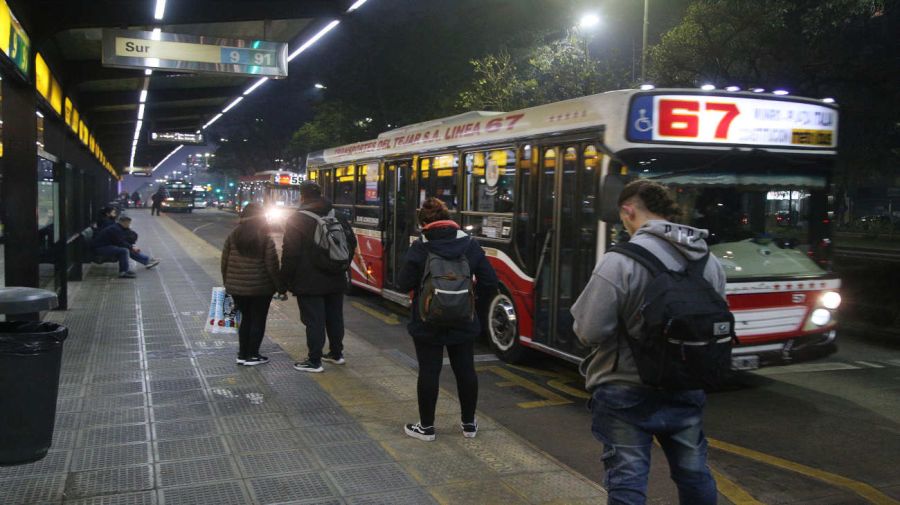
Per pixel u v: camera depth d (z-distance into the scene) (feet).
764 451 17.51
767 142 20.81
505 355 26.30
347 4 34.99
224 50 34.55
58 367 12.02
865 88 49.37
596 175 21.04
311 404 18.80
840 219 134.62
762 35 44.73
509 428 18.81
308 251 21.68
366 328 33.09
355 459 14.97
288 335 27.89
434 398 16.30
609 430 9.52
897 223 131.23
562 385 23.25
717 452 17.37
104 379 20.74
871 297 39.91
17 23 23.59
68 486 13.15
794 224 21.36
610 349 9.62
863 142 53.67
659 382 8.87
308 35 40.60
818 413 20.85
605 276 9.21
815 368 27.07
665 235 9.33
